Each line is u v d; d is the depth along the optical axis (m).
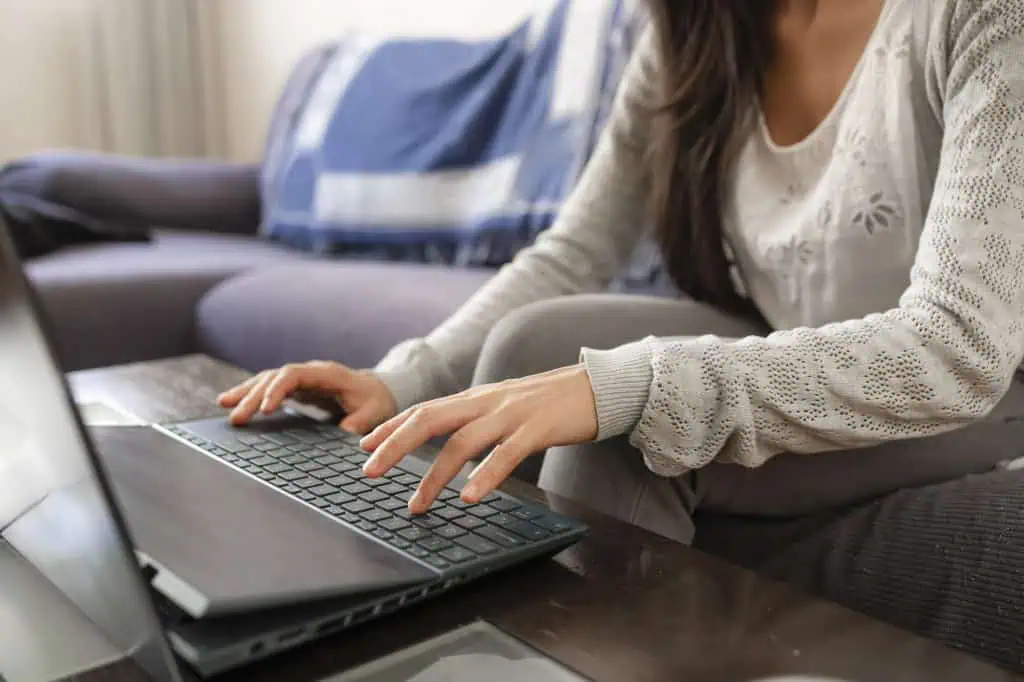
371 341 1.39
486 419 0.62
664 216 1.02
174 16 3.12
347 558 0.50
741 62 0.94
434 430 0.61
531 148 1.79
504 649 0.47
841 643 0.49
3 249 0.41
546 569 0.57
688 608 0.52
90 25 2.98
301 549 0.51
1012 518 0.69
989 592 0.66
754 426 0.66
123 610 0.43
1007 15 0.69
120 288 1.67
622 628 0.50
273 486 0.62
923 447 0.82
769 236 0.92
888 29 0.83
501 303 1.03
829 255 0.86
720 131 0.95
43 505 0.47
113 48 3.00
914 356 0.65
